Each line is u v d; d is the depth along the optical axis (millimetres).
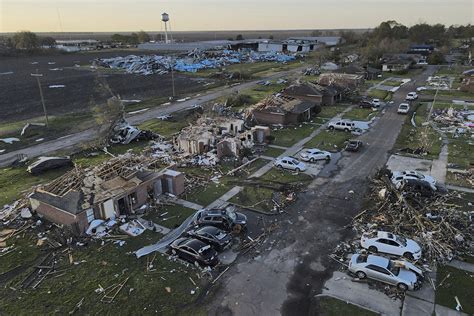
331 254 25938
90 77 110688
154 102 75625
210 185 37250
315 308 21000
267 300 21703
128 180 32500
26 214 31500
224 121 52531
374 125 57906
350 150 46500
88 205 28953
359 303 21297
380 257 23875
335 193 35188
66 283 23438
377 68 115125
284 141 50688
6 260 25922
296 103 61562
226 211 30078
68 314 20828
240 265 24953
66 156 45812
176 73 118250
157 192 34906
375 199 33250
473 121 56875
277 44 192250
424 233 27047
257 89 87375
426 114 62938
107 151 47656
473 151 44906
